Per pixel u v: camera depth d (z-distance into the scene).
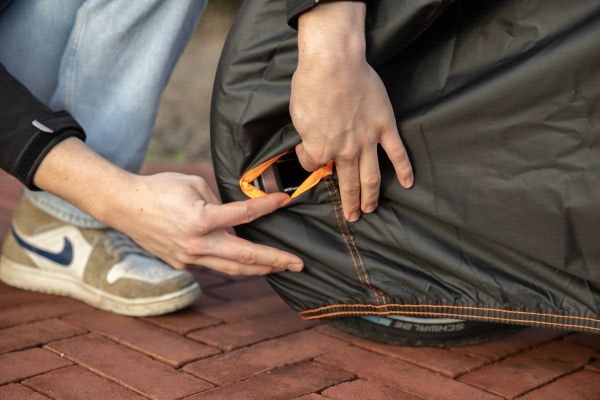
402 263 1.35
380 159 1.29
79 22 1.58
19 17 1.61
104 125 1.65
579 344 1.55
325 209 1.34
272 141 1.28
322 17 1.10
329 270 1.39
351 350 1.49
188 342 1.51
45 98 1.72
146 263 1.69
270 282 1.46
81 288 1.73
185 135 4.35
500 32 1.23
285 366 1.40
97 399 1.24
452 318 1.36
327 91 1.12
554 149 1.20
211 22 6.36
